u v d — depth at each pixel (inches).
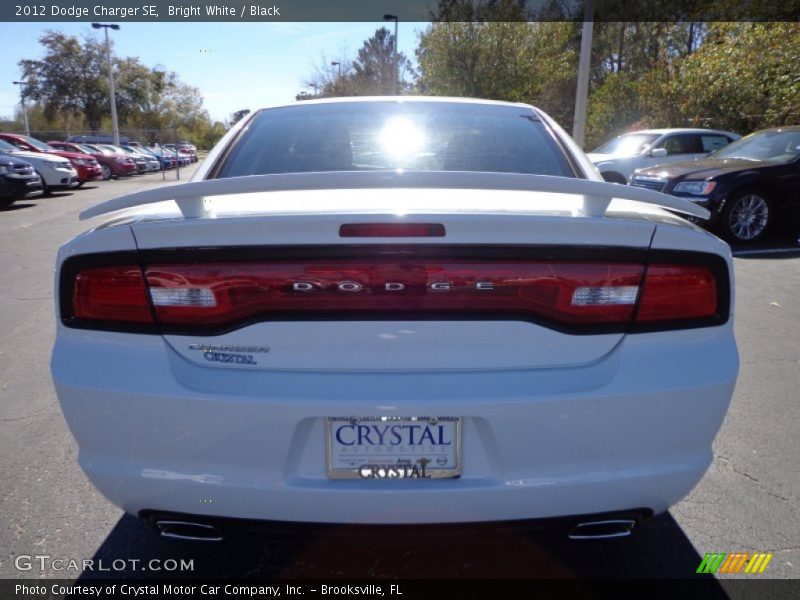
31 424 126.8
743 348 167.9
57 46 1723.7
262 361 64.7
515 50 997.2
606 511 67.9
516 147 98.9
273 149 98.2
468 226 62.9
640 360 65.7
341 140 100.0
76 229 398.6
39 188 544.1
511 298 64.1
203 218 64.2
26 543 90.7
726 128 663.1
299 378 64.1
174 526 71.3
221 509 66.7
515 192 77.9
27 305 216.8
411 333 63.7
